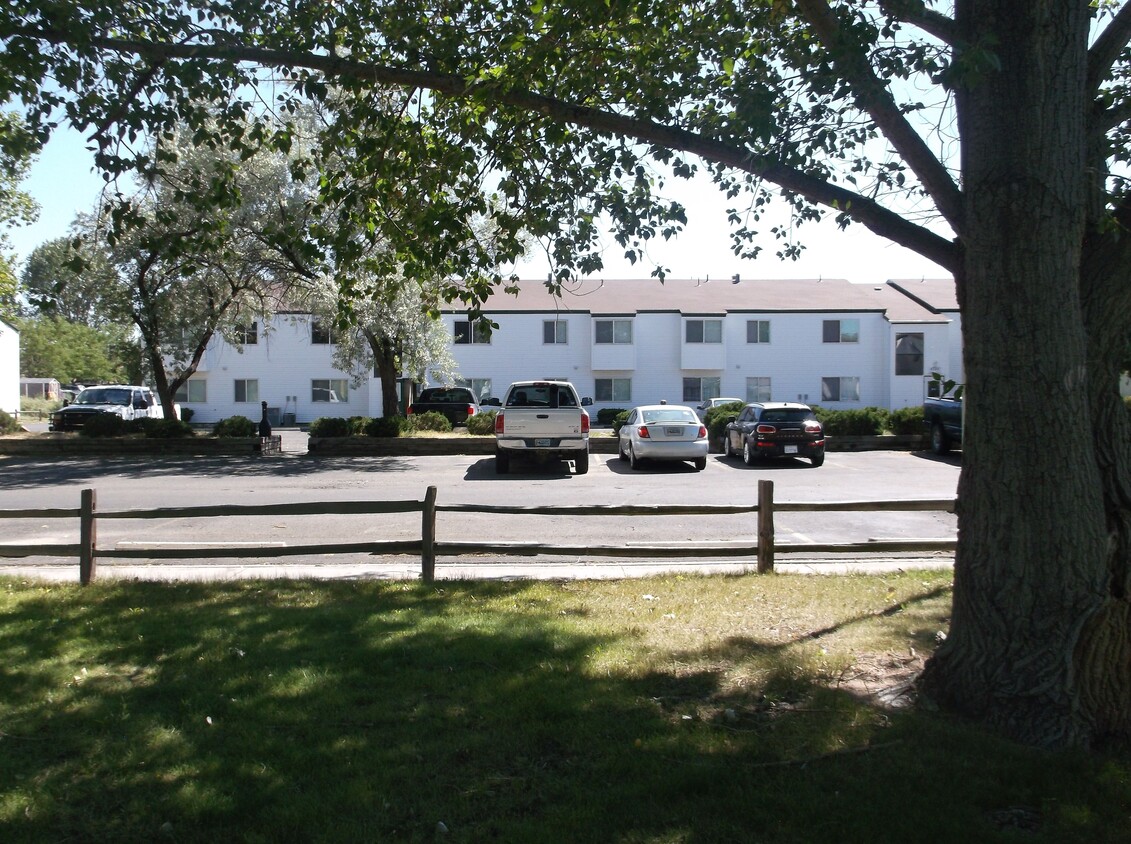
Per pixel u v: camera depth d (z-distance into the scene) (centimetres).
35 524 1245
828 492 1570
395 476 1914
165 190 1548
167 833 357
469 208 677
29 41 583
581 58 720
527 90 659
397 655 575
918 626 641
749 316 4331
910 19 541
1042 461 434
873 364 4328
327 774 405
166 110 638
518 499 1495
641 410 2088
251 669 550
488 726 459
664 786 387
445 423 2797
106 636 623
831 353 4325
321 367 4556
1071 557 430
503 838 350
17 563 970
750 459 2072
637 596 751
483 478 1856
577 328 4306
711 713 475
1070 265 433
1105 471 443
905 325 4262
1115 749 423
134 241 2059
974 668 453
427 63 686
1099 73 477
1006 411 441
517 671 542
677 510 820
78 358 7912
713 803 374
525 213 730
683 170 722
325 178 688
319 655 576
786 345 4338
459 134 727
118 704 490
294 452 2577
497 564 951
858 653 579
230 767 412
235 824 365
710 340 4288
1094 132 487
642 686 513
